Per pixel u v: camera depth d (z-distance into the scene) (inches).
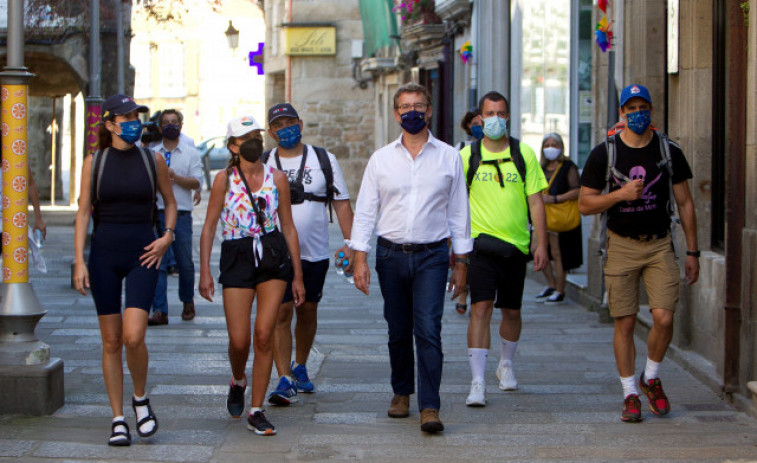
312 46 1300.4
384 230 271.6
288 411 291.1
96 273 253.9
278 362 298.0
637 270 280.2
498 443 259.6
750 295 289.0
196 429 271.1
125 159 255.9
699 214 359.9
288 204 274.1
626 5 431.2
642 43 422.9
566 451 252.4
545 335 415.8
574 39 624.7
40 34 698.2
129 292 252.5
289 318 298.0
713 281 334.3
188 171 438.9
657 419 283.3
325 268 304.3
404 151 269.4
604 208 276.1
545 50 647.1
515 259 301.1
